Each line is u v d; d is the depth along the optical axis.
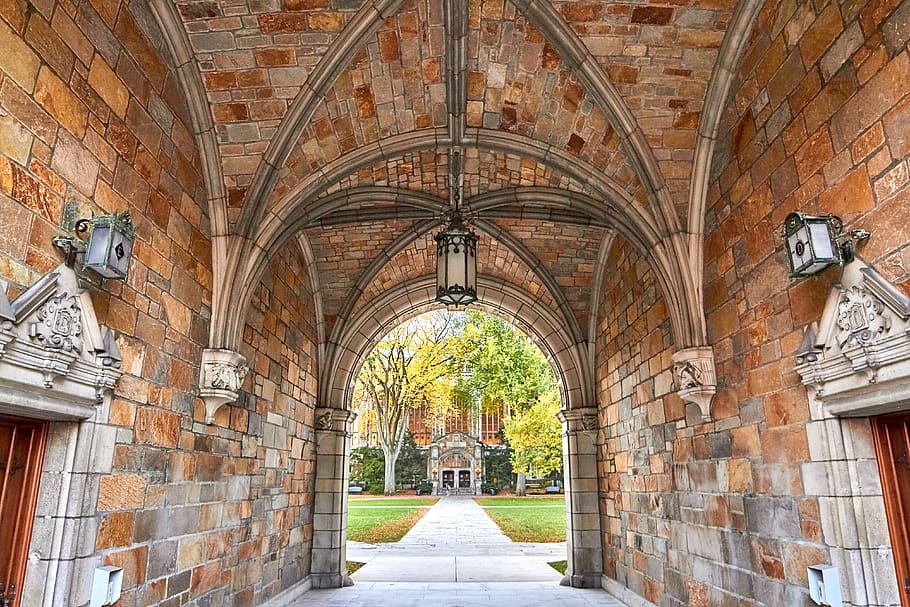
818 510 2.91
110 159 3.01
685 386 4.09
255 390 5.05
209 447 4.08
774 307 3.33
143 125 3.35
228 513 4.39
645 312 5.45
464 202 5.57
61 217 2.61
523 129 4.51
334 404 7.38
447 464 33.75
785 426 3.20
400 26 3.76
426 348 26.27
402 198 5.52
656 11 3.59
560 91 4.16
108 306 2.93
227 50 3.74
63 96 2.65
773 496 3.30
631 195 4.50
